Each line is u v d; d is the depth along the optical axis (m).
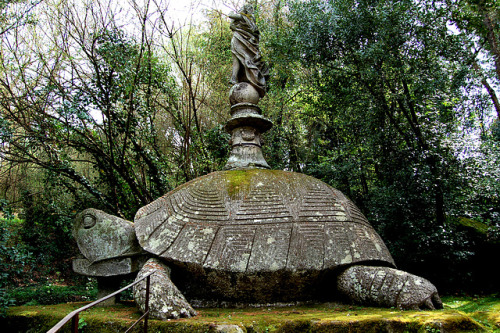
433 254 6.96
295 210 3.92
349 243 3.76
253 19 5.62
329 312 3.25
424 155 6.97
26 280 7.01
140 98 7.96
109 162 7.80
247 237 3.67
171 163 8.96
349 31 7.10
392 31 6.78
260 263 3.50
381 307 3.39
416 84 6.96
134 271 4.09
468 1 7.78
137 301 3.23
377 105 7.41
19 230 7.68
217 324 2.72
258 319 2.91
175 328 2.79
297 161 11.45
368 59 6.88
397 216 7.25
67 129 6.94
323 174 9.87
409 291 3.29
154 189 8.74
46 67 6.93
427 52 7.00
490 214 7.10
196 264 3.56
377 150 8.03
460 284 6.88
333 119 10.18
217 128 9.28
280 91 10.48
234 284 3.58
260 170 4.55
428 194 7.02
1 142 6.15
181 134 9.12
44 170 7.56
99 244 4.07
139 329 2.91
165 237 3.82
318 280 3.66
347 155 9.30
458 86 7.17
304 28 7.60
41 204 7.73
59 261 8.20
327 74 7.92
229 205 3.96
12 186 8.30
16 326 3.45
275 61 9.22
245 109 5.18
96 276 4.07
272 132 10.56
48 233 8.07
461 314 2.74
